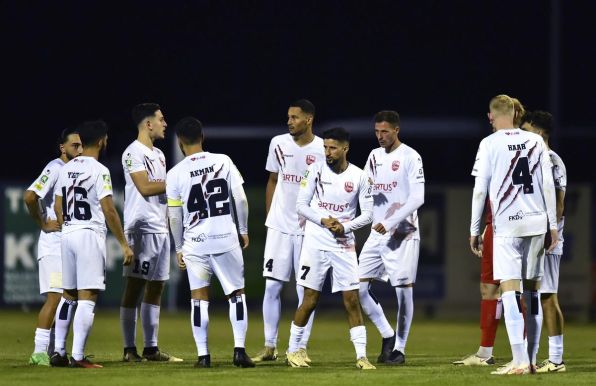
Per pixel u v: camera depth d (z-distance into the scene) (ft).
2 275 274.36
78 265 120.26
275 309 132.67
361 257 132.36
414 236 130.82
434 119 402.11
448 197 279.69
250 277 283.59
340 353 150.82
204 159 119.03
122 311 132.36
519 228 114.42
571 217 268.21
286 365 124.26
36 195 126.31
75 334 119.85
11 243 275.59
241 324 119.55
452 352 155.12
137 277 131.64
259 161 391.04
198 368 117.80
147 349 132.77
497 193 115.14
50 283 125.49
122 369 116.78
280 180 133.90
